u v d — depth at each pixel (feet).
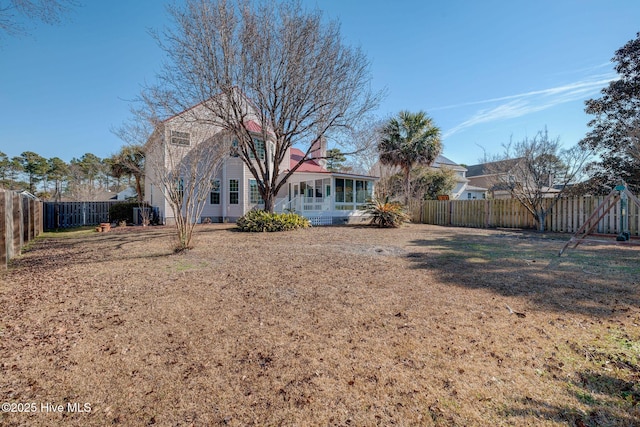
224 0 33.86
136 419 6.20
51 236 38.45
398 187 69.21
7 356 8.61
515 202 47.47
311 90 37.63
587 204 38.93
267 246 27.35
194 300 13.23
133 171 55.67
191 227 25.58
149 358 8.54
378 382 7.38
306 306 12.42
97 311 12.02
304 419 6.20
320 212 55.31
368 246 27.45
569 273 17.07
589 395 6.79
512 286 14.82
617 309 11.64
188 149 31.17
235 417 6.26
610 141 43.52
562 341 9.25
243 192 57.98
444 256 22.48
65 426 5.98
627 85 40.42
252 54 35.55
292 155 77.61
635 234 34.68
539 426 5.88
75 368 8.04
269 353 8.77
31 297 13.71
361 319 11.09
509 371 7.75
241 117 39.27
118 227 49.01
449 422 6.05
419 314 11.47
